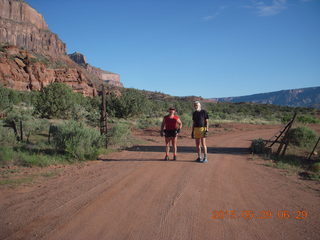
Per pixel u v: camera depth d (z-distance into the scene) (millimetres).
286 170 6758
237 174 6020
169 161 7461
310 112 76312
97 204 3828
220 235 2895
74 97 26656
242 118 49594
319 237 2893
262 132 21375
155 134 17172
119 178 5402
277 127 28234
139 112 30047
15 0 199375
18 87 97125
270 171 6574
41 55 194125
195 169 6363
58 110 24531
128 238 2787
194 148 10836
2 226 3057
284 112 82062
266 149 9812
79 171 6113
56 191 4477
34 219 3266
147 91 171000
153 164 6961
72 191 4480
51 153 8094
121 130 11273
